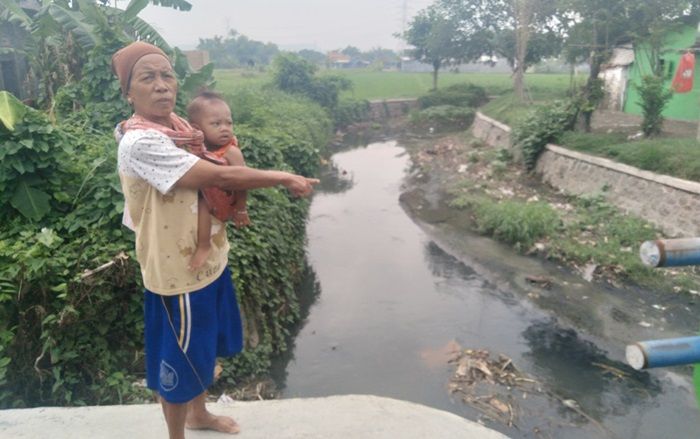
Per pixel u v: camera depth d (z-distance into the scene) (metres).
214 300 2.26
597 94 14.09
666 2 13.02
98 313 4.94
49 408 2.98
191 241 2.12
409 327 7.88
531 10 22.25
